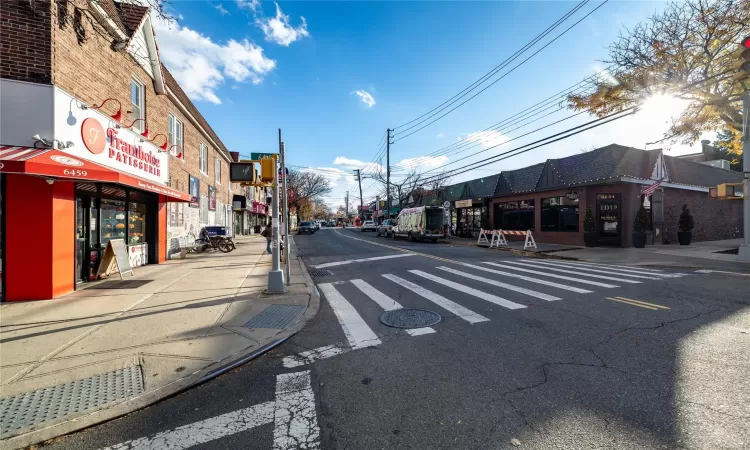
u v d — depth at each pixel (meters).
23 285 6.68
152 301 6.78
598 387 3.33
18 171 5.58
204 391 3.47
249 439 2.67
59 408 3.10
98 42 8.55
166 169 12.34
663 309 5.91
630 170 17.34
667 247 16.78
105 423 2.95
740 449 2.40
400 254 15.76
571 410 2.95
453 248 19.05
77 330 5.07
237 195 27.70
